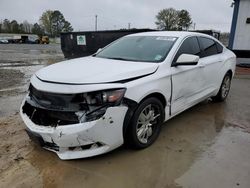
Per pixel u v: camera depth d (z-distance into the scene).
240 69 10.95
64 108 2.92
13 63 14.46
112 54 4.24
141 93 3.20
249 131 4.21
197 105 5.55
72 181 2.85
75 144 2.90
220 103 5.73
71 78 3.01
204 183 2.84
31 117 3.18
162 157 3.34
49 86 3.02
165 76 3.61
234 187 2.78
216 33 12.13
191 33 4.60
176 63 3.83
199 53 4.62
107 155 3.35
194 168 3.12
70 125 2.84
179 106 4.11
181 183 2.84
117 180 2.88
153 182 2.86
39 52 25.31
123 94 3.02
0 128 4.18
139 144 3.40
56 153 3.15
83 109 2.89
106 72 3.17
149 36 4.48
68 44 13.07
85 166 3.12
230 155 3.43
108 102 2.92
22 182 2.83
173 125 4.39
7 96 6.41
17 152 3.41
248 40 12.07
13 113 5.02
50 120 3.02
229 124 4.49
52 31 90.56
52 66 3.63
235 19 12.16
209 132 4.13
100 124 2.86
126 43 4.49
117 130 3.02
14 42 55.22
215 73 5.08
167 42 4.14
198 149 3.57
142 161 3.24
